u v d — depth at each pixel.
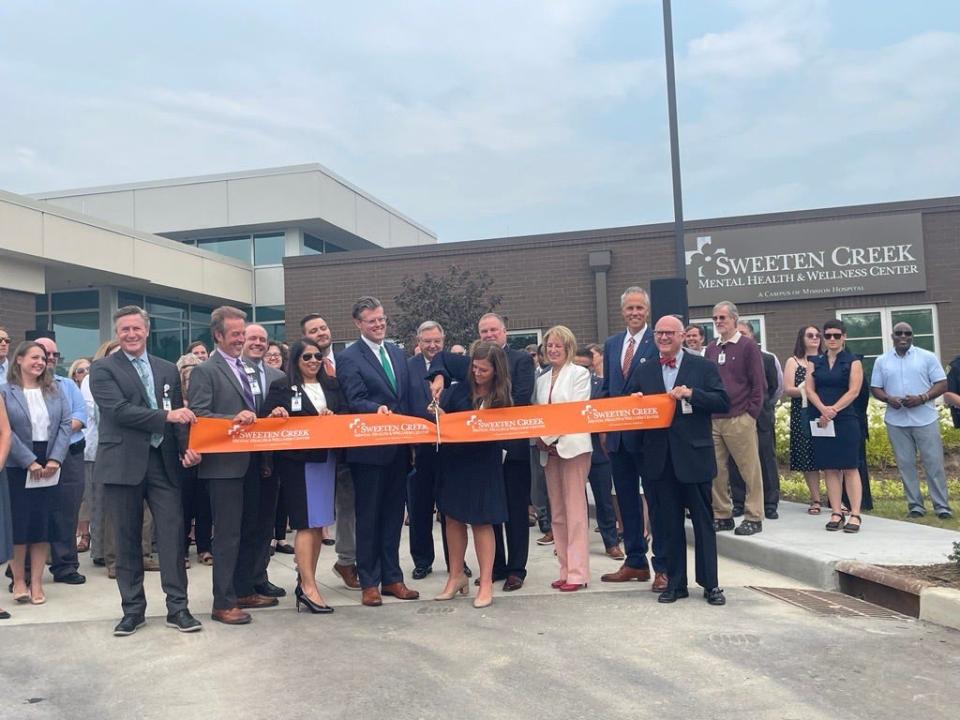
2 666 4.81
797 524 8.09
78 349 20.77
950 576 5.69
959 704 3.93
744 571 6.93
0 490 5.91
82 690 4.39
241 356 6.81
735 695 4.07
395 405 6.32
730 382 7.63
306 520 5.77
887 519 8.41
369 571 6.05
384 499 6.24
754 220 18.34
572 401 6.21
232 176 24.58
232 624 5.57
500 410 6.02
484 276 17.64
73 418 7.15
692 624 5.28
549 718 3.85
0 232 15.40
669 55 12.13
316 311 20.17
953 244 17.64
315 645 5.03
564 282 18.86
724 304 7.79
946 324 17.62
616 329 18.61
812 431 7.80
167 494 5.51
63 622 5.75
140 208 25.25
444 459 6.12
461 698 4.11
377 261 19.86
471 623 5.46
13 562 6.41
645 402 5.91
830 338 7.83
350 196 26.11
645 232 18.61
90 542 8.64
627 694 4.11
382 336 6.45
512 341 19.00
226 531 5.64
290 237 24.66
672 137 12.08
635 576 6.62
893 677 4.28
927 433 8.52
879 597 5.80
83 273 18.36
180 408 5.60
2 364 7.21
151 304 21.81
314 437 5.75
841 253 18.00
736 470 8.62
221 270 22.66
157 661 4.82
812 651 4.69
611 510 7.77
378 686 4.29
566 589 6.36
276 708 4.04
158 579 7.28
